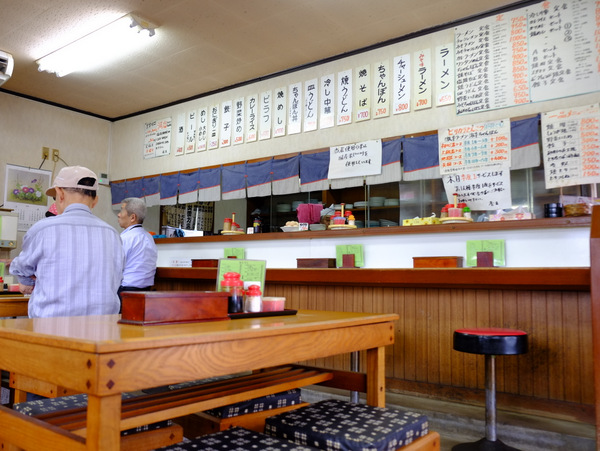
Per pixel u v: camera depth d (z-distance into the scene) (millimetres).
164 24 4707
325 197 6773
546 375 2605
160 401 1330
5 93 6406
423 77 4871
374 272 2980
